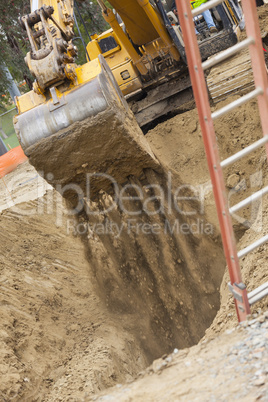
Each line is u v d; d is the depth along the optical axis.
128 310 8.06
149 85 10.32
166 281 7.74
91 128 6.14
